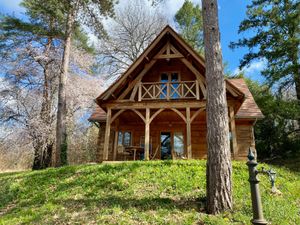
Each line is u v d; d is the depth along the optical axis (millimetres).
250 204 5484
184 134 14805
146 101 11734
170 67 14273
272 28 16938
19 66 15688
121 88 12430
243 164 9094
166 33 12422
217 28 6512
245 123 14047
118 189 7234
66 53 13594
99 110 16250
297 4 15648
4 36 15516
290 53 15664
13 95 15258
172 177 7730
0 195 8273
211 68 6145
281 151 17344
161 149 14867
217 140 5539
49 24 15812
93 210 5711
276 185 7766
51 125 15023
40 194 7660
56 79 16219
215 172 5328
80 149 20047
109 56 22625
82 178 8391
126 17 23094
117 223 4848
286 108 15984
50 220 5430
